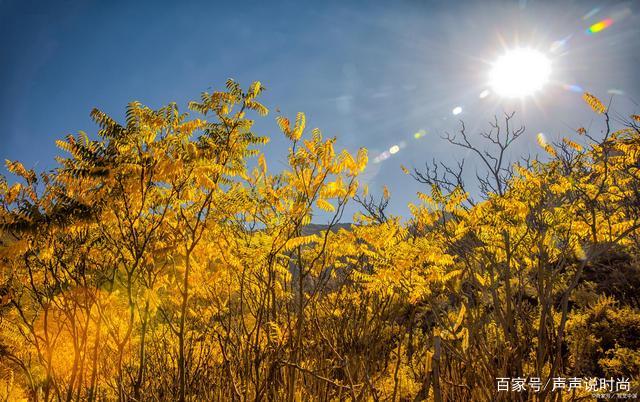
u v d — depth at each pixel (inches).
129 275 133.8
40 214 124.3
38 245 129.3
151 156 128.2
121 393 139.9
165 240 149.3
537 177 178.2
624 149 179.2
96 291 139.5
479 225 173.5
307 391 168.1
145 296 140.3
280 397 151.6
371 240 170.6
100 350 154.8
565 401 162.7
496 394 143.3
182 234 143.6
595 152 187.3
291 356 146.7
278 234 152.4
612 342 247.0
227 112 136.5
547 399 148.6
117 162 126.5
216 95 134.6
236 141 138.6
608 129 159.5
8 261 131.6
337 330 181.2
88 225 129.9
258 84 138.2
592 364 220.8
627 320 251.1
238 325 166.2
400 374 174.7
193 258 150.8
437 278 166.2
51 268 133.6
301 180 143.3
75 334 132.6
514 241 166.9
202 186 140.3
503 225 165.5
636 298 280.5
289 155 144.3
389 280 172.9
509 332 154.7
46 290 138.1
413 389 169.5
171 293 167.5
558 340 142.3
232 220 162.9
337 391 176.7
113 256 143.8
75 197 130.0
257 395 141.6
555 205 169.6
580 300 299.7
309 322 184.1
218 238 153.6
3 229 120.3
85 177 125.0
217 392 162.1
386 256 173.0
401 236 181.9
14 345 154.9
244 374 157.5
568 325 236.5
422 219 198.5
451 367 174.6
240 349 159.8
